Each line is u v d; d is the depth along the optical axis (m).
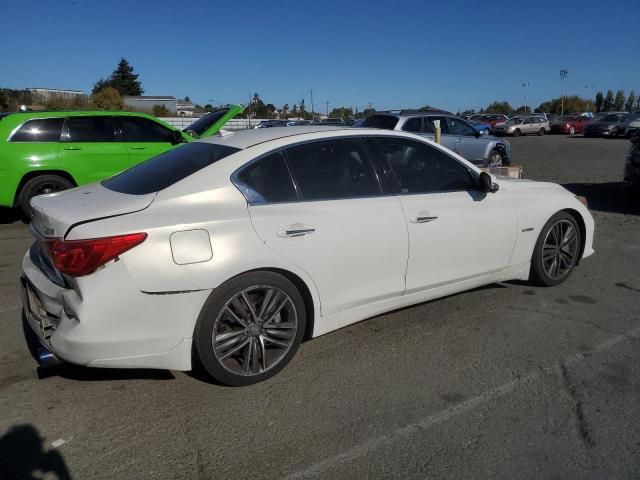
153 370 3.47
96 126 8.12
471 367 3.50
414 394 3.19
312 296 3.41
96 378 3.38
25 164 7.59
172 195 3.07
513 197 4.44
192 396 3.18
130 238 2.81
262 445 2.73
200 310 3.01
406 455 2.64
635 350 3.71
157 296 2.88
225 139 3.66
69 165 7.84
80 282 2.78
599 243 6.68
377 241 3.60
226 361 3.20
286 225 3.24
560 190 4.89
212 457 2.64
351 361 3.59
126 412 3.02
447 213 3.96
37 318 3.21
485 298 4.69
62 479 2.49
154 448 2.71
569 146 24.45
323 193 3.50
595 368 3.47
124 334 2.85
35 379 3.37
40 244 3.13
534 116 37.38
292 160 3.46
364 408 3.05
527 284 5.02
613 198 9.99
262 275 3.17
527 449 2.68
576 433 2.80
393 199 3.76
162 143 8.60
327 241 3.39
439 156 4.14
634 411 2.99
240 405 3.08
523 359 3.60
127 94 76.25
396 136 3.96
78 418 2.96
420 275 3.90
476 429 2.84
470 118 41.41
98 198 3.23
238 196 3.18
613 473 2.51
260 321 3.24
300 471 2.54
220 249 3.00
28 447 2.71
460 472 2.52
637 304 4.56
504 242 4.36
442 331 4.04
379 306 3.78
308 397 3.16
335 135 3.69
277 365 3.36
